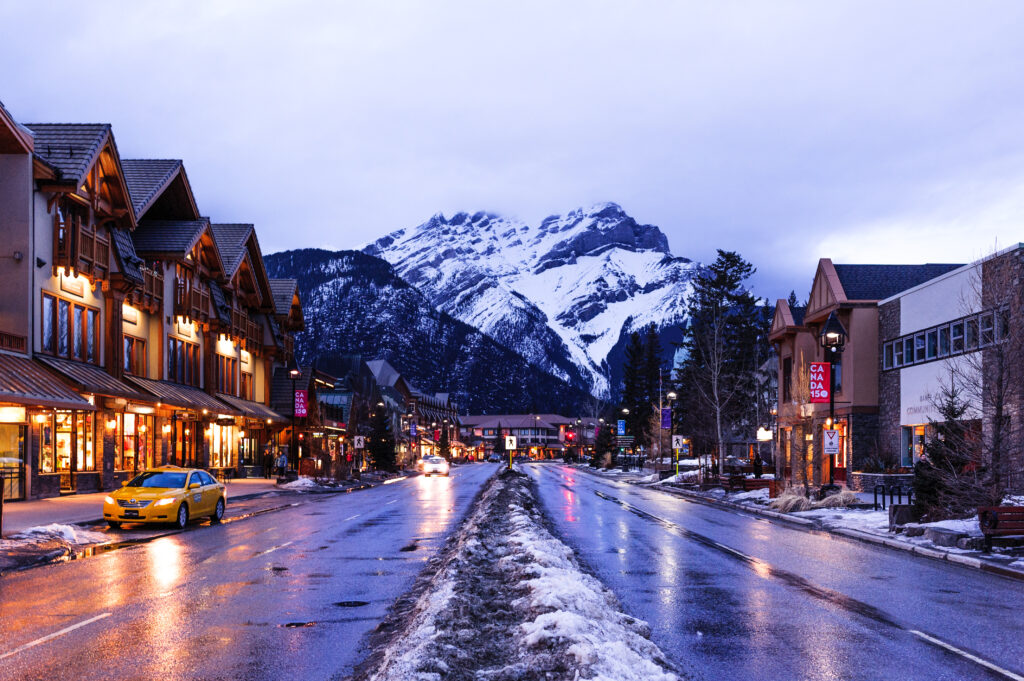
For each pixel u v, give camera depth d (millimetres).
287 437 61625
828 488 30875
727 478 41406
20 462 29172
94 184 33500
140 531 21984
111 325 35500
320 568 14766
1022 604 11523
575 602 9414
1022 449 24266
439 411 184125
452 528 22703
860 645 9078
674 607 11188
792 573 14391
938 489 21172
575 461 170000
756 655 8625
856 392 41156
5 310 29062
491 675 6941
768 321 82188
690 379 73688
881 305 40906
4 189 29438
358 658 8398
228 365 51781
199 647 8852
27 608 11023
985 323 30250
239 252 51000
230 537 20469
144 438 38938
